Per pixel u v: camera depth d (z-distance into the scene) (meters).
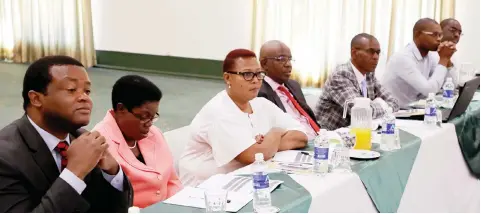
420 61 4.53
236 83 2.70
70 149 1.80
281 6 8.14
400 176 2.77
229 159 2.63
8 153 1.76
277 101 3.35
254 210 1.93
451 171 3.43
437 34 4.41
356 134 2.84
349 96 3.70
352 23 7.76
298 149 2.89
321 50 8.00
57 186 1.73
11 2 10.51
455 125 3.52
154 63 9.62
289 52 3.46
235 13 8.65
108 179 2.00
